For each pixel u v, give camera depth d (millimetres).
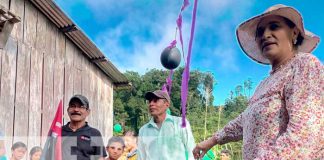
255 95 1783
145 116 43125
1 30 5324
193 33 3336
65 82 7980
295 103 1511
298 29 1753
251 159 1665
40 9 7039
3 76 5742
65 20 7414
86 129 3127
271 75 1759
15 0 6391
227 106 46281
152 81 47469
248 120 1740
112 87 11234
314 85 1519
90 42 8219
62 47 7965
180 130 3324
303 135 1425
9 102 5824
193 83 46469
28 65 6523
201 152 2170
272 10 1714
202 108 40250
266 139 1608
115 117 44062
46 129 6871
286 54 1729
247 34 2043
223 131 2082
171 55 3770
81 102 3156
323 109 1491
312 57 1583
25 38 6523
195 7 3318
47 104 7094
